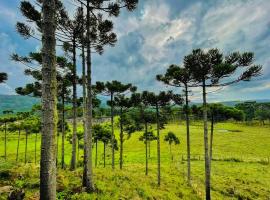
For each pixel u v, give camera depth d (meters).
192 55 26.41
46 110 5.12
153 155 91.25
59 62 27.00
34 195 12.51
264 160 76.06
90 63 17.42
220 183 43.50
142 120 46.44
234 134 141.12
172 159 79.50
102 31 20.03
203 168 60.19
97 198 15.05
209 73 26.56
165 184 33.72
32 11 19.50
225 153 92.19
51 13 5.39
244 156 84.88
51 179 5.02
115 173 27.95
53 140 5.13
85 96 20.50
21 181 14.58
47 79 5.20
